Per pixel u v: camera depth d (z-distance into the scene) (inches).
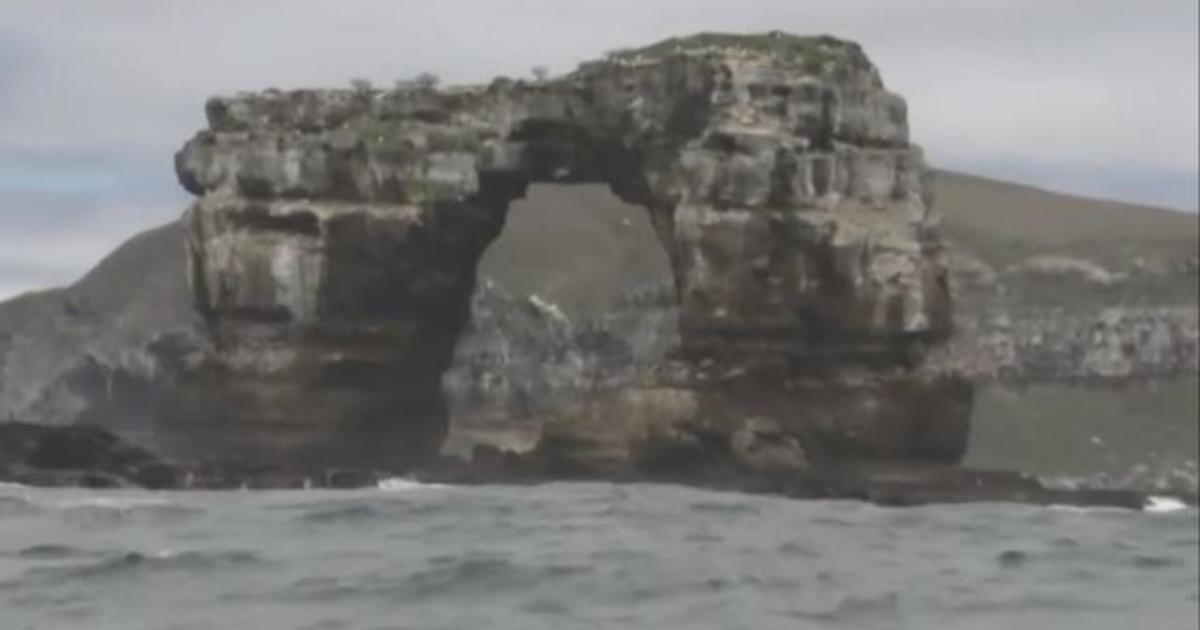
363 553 4955.7
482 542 5452.8
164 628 3521.2
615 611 3882.9
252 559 4670.3
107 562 4473.4
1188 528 7559.1
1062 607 4185.5
